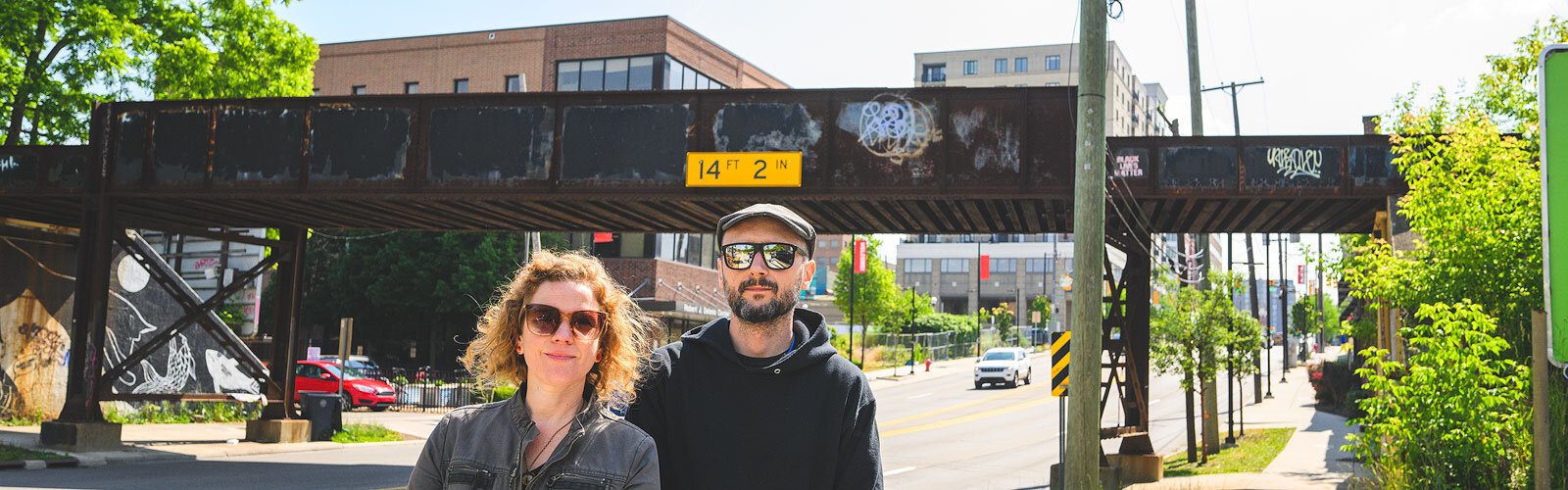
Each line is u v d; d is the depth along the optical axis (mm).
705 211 15859
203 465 16641
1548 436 7582
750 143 14539
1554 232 7336
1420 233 9914
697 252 48500
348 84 53594
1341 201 13922
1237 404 38094
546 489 2859
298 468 16375
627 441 2936
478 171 15219
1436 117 17500
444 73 51344
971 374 54094
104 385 17734
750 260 3248
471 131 15312
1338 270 10727
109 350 22797
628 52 47188
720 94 14664
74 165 17031
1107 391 15523
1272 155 13773
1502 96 17359
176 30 22719
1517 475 8492
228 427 23250
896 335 62031
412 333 46906
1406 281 9656
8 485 13211
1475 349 8273
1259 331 22312
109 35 20922
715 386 3244
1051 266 108125
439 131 15422
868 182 14266
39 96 21109
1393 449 9086
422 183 15367
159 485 13719
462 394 32500
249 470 15906
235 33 23453
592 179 14875
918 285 112375
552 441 2947
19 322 21281
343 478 15148
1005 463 20547
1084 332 12516
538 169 15055
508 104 15266
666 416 3266
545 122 15133
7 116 21344
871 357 60469
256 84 23719
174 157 16406
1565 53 7422
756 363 3236
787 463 3168
